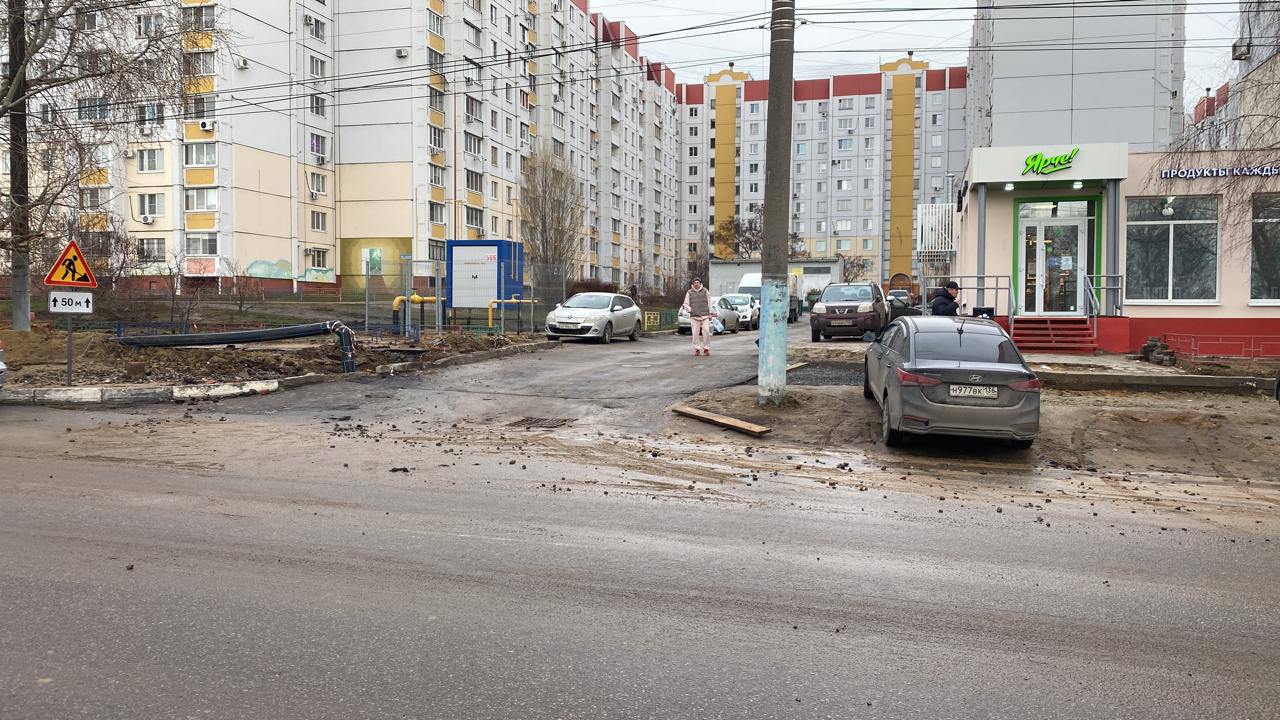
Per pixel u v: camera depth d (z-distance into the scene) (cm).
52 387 1381
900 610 480
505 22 6181
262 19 4775
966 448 1054
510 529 638
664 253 9919
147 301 2636
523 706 354
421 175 5316
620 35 8356
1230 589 527
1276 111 1579
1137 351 1992
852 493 805
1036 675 396
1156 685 387
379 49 5312
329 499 727
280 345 2028
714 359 1898
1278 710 364
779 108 1202
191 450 954
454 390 1462
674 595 497
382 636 426
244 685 368
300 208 5091
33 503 690
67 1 1928
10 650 400
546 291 2677
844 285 2422
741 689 375
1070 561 586
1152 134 3166
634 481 837
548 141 6750
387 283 2305
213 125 4506
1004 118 3266
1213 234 2020
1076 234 2125
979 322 1098
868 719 349
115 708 345
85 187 2133
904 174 9600
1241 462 990
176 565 533
